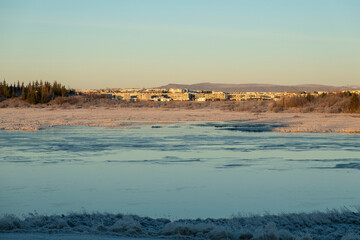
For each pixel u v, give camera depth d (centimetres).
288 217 1445
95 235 1168
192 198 1792
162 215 1545
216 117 7912
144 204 1695
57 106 13212
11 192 1895
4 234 1134
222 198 1792
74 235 1145
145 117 7956
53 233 1188
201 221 1417
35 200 1753
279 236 1166
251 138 4219
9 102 13938
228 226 1301
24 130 5069
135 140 3988
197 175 2295
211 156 2991
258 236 1156
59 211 1587
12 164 2644
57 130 5088
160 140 4003
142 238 1157
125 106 13638
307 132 4894
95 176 2266
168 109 12069
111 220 1405
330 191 1920
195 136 4391
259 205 1681
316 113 8844
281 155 3047
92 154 3084
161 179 2191
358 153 3147
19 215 1516
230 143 3784
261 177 2248
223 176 2272
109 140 3978
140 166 2578
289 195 1848
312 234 1246
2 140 3947
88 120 6962
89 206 1666
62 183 2084
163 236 1189
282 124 6041
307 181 2144
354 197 1812
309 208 1631
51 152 3172
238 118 7575
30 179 2181
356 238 1172
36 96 14238
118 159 2850
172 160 2816
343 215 1466
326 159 2864
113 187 1998
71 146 3525
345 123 5988
